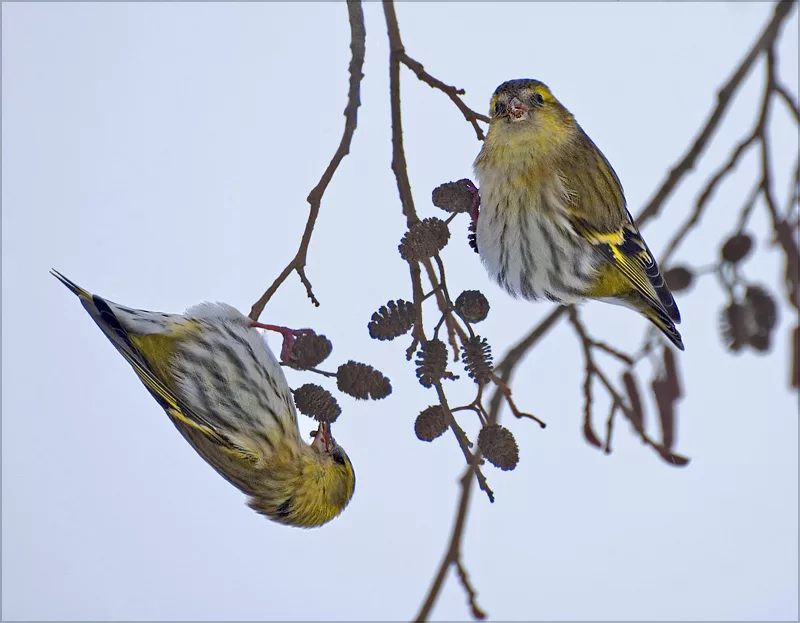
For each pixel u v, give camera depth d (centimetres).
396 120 677
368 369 658
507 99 832
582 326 879
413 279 614
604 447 846
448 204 673
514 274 866
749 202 872
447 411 595
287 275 661
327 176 667
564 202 843
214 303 884
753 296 867
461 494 711
